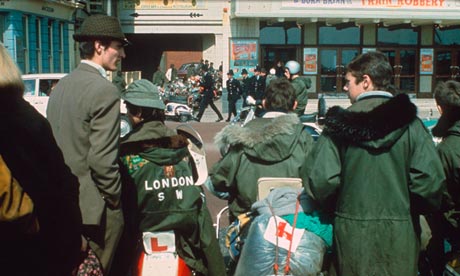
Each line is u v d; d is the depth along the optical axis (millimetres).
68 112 3668
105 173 3559
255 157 4336
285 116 4348
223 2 34000
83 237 3600
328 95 31984
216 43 34125
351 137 3537
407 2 29719
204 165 4242
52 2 26625
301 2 29578
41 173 2881
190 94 26141
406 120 3494
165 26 34156
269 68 31953
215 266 4141
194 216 4035
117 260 4090
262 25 31812
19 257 2838
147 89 4105
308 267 3773
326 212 3895
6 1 22844
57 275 3055
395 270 3539
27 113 2914
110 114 3619
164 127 4125
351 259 3568
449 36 32375
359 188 3566
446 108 4277
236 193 4523
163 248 3982
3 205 2627
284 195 4043
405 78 32469
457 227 4316
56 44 27953
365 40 32000
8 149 2811
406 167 3574
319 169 3637
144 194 3959
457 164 4145
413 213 3691
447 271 4340
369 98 3691
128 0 34094
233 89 22594
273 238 3811
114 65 3982
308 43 31844
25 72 24391
